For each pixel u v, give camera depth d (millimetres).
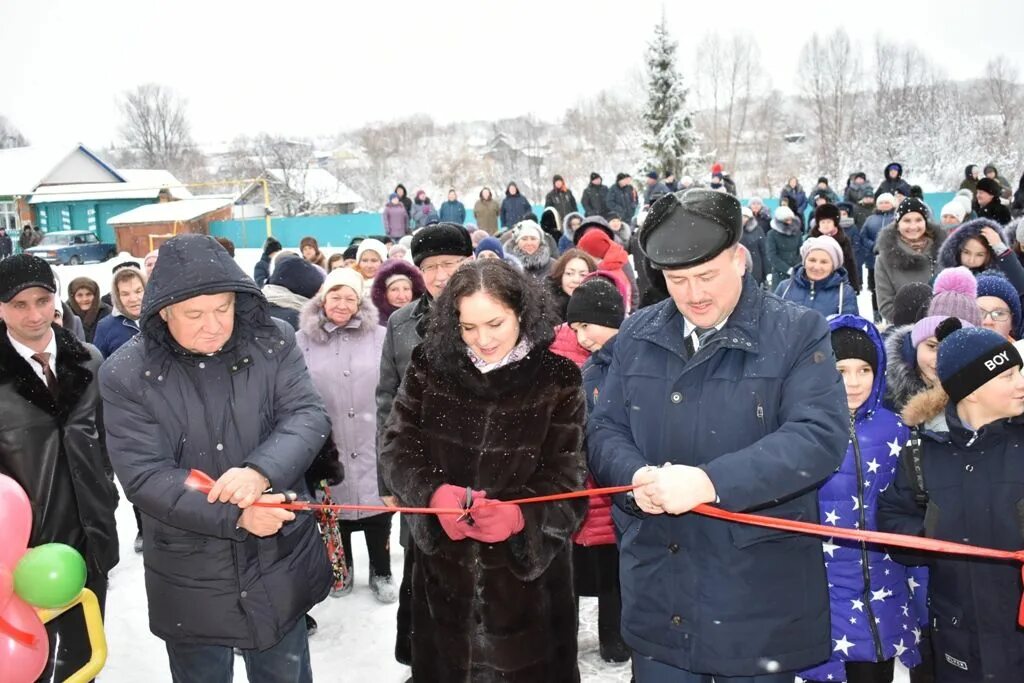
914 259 6938
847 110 56750
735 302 2311
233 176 68812
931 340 3408
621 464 2359
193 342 2604
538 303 2623
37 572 2074
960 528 2557
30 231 35531
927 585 2934
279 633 2711
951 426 2568
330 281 4715
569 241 12227
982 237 5375
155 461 2604
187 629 2676
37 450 3164
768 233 12172
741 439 2266
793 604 2295
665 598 2359
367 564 5324
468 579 2641
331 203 55375
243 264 27828
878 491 2898
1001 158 45844
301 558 2805
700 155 36656
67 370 3275
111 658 4160
